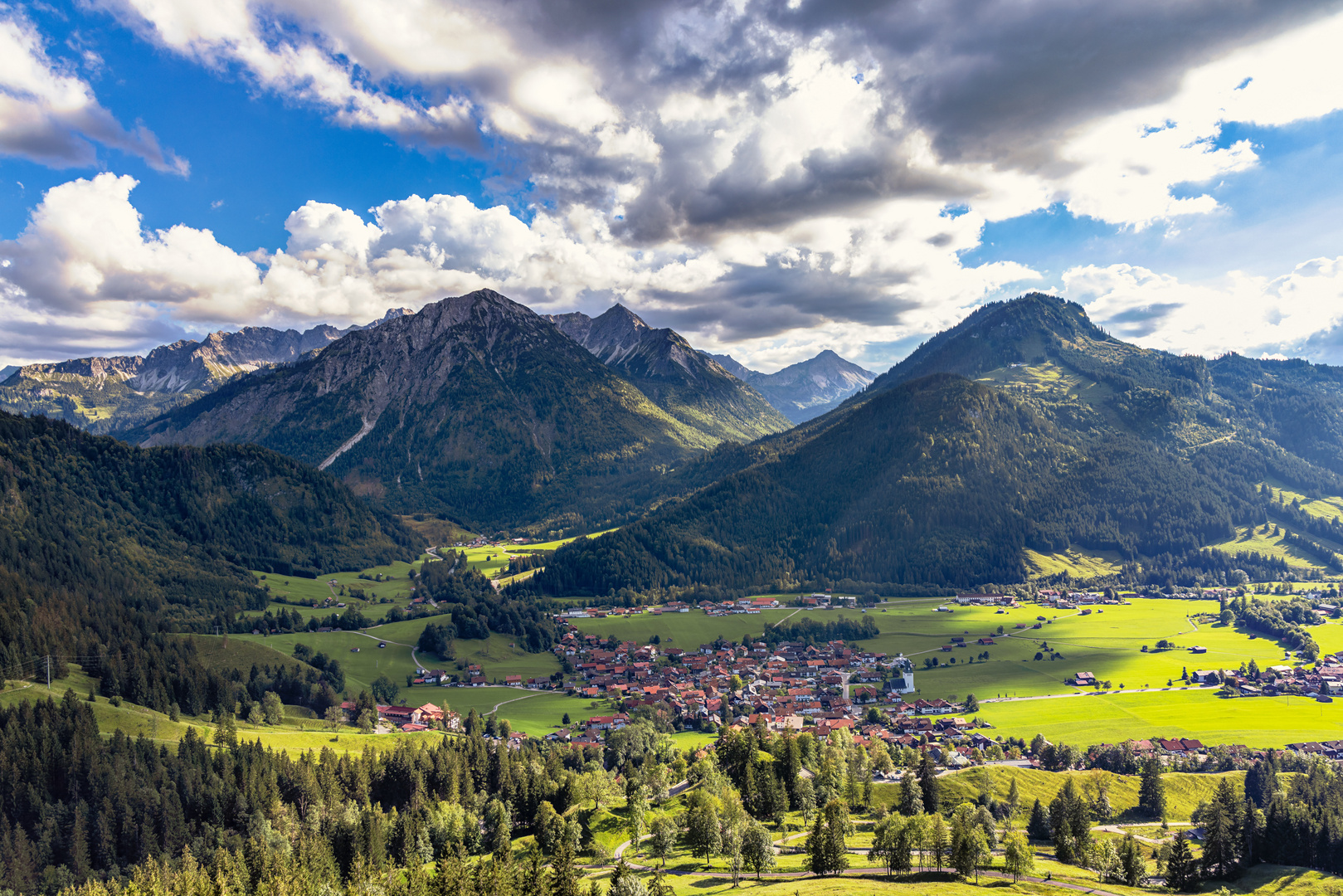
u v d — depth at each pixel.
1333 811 153.88
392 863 148.00
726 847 138.25
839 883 121.62
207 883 126.19
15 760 166.12
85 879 148.75
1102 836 165.75
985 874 132.50
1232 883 141.38
